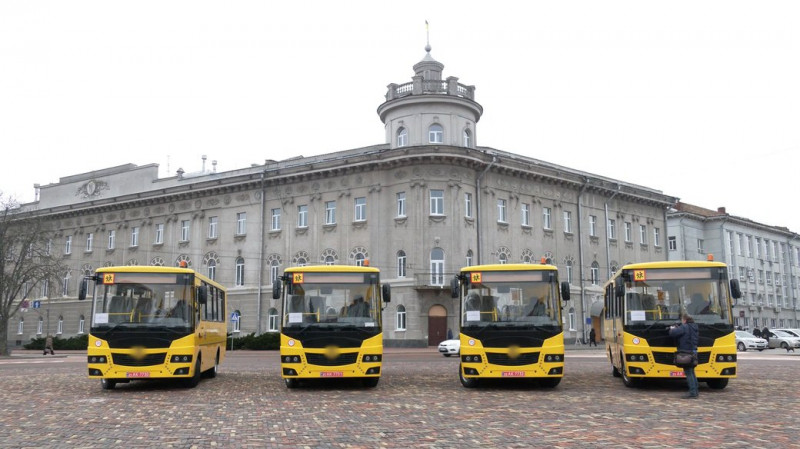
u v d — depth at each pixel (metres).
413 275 44.97
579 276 54.16
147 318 17.69
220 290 23.56
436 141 47.97
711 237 76.88
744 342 46.53
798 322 86.75
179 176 58.44
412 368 26.77
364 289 17.91
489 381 20.20
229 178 53.88
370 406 14.31
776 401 14.74
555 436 10.51
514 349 16.95
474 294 17.58
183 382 18.94
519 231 50.12
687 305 16.59
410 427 11.45
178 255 56.53
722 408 13.59
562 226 53.72
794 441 9.96
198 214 55.91
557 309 17.31
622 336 17.17
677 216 74.00
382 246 46.56
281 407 14.25
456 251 45.34
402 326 45.31
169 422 12.23
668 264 16.95
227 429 11.38
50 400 15.97
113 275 17.86
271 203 52.53
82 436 10.83
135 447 9.90
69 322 62.78
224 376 23.27
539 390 17.47
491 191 48.47
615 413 12.98
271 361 34.03
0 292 45.91
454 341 37.41
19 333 66.12
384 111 49.88
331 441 10.23
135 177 61.31
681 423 11.66
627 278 17.12
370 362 17.36
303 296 17.70
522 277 17.59
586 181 55.06
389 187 47.06
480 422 11.97
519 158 54.31
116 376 17.22
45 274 47.41
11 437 10.79
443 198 45.81
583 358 34.78
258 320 51.09
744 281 78.19
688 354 15.42
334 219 49.44
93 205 62.22
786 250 87.19
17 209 48.88
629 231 60.38
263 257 51.97
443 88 49.25
